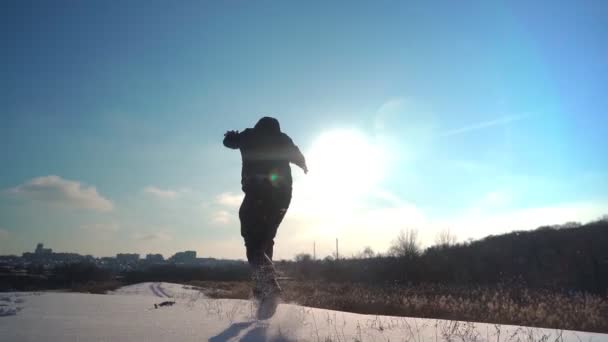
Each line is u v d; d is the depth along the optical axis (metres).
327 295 14.40
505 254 55.00
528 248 57.44
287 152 6.25
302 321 4.99
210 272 38.44
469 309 11.85
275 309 5.56
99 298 7.73
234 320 4.96
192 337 4.01
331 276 36.16
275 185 6.11
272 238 6.13
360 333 4.48
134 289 18.86
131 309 5.95
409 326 4.96
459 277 39.75
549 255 52.59
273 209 6.09
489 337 4.55
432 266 41.81
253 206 6.05
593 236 56.59
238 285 20.31
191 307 6.32
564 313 11.55
